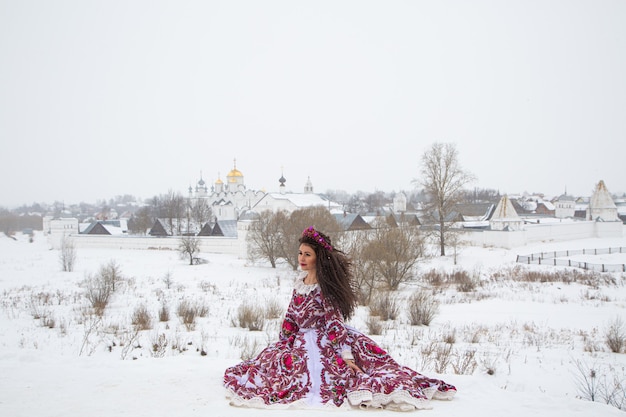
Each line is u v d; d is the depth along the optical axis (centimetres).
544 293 2972
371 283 2908
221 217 10456
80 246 7594
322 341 464
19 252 6969
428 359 1190
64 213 16375
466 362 1184
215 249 6362
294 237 4500
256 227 4800
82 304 2480
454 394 462
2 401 441
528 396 474
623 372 1159
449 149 5447
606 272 3912
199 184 13062
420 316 2009
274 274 4244
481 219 8419
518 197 16575
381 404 414
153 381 501
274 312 2070
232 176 11462
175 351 1318
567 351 1445
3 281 3725
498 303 2586
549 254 5366
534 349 1470
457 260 4991
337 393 426
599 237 7619
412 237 3475
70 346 1419
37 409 420
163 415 404
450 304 2586
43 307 2348
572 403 449
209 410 414
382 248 3166
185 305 2184
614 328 1633
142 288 3272
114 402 438
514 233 6191
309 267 482
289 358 453
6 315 2112
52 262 5412
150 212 12019
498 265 4556
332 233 4047
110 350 1337
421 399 422
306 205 7725
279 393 429
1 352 870
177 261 5384
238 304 2508
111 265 3256
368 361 465
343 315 488
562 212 11388
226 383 473
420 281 3594
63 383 496
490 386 510
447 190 5431
